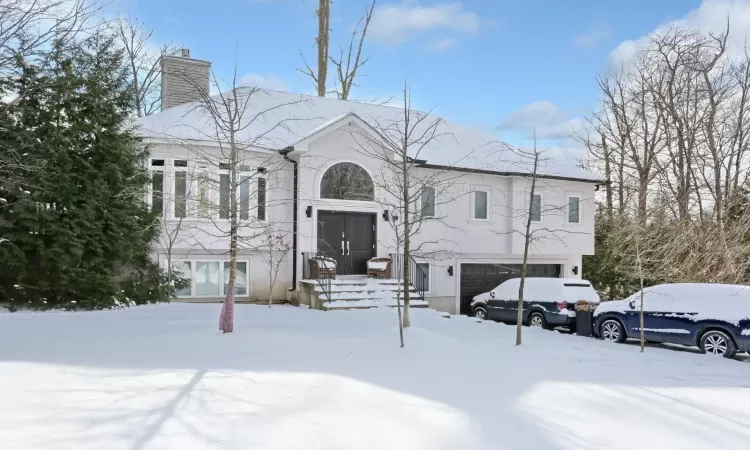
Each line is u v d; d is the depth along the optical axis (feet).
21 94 42.37
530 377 25.07
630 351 35.73
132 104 47.44
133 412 17.21
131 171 46.32
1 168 39.27
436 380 23.39
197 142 48.29
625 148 98.22
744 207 58.13
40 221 40.19
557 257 71.77
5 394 18.57
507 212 67.00
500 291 53.72
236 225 32.81
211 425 16.47
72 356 24.82
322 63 92.63
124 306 43.83
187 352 26.55
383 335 33.76
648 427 18.76
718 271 51.29
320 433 16.31
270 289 50.75
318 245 55.21
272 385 21.20
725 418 20.34
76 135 43.24
